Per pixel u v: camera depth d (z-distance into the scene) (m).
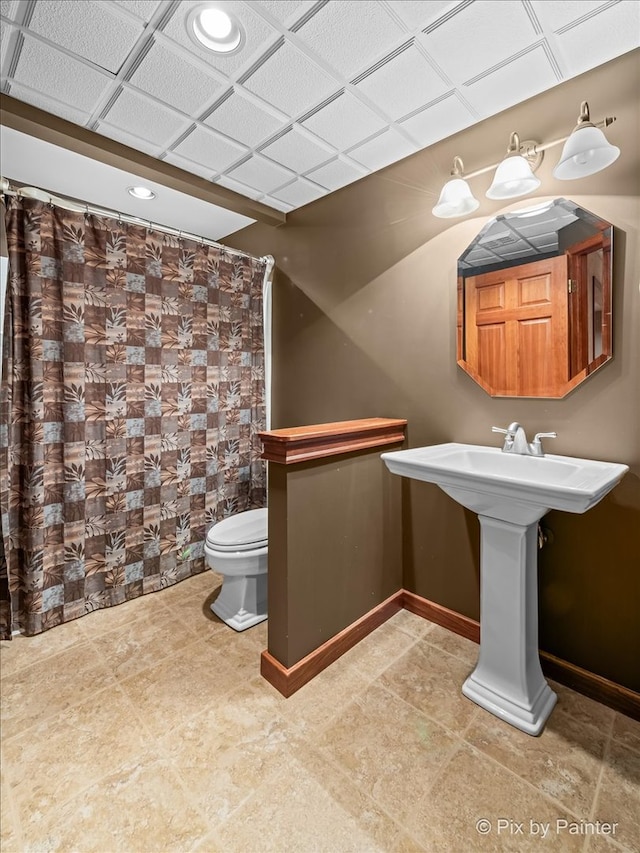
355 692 1.53
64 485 1.91
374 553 1.92
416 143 1.87
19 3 1.18
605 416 1.46
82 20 1.23
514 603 1.41
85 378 1.95
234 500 2.63
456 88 1.52
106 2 1.17
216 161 2.01
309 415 2.53
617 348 1.42
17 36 1.29
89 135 1.77
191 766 1.22
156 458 2.23
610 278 1.41
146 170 1.99
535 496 1.13
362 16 1.23
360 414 2.25
